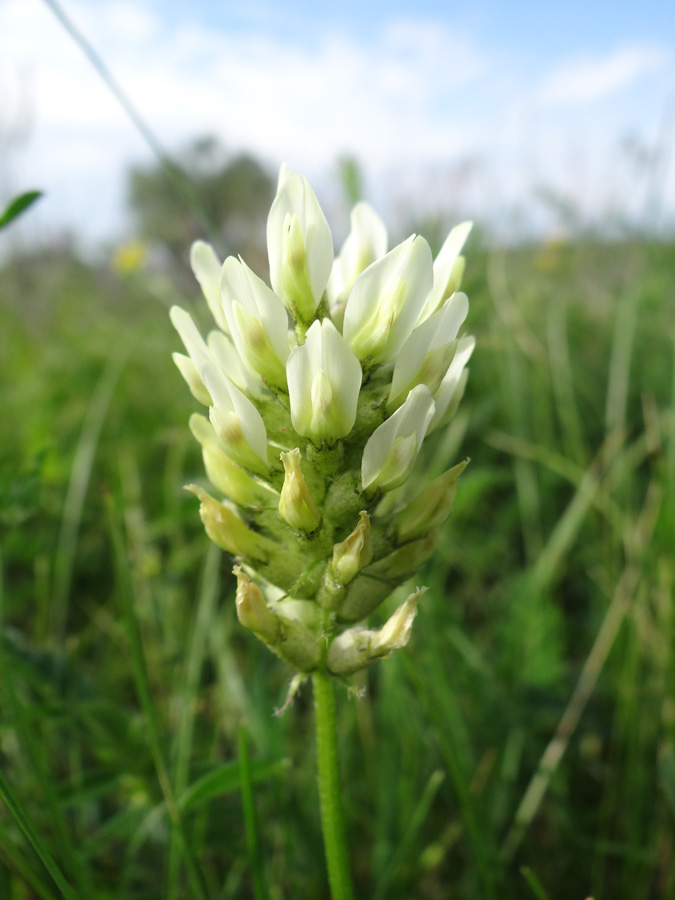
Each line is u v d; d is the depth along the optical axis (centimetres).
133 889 11
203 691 15
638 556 14
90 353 30
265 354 7
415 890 12
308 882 11
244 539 7
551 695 14
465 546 18
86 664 15
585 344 29
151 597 16
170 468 21
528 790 12
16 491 12
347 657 7
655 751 12
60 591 16
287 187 7
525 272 34
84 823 12
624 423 23
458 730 13
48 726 12
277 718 12
